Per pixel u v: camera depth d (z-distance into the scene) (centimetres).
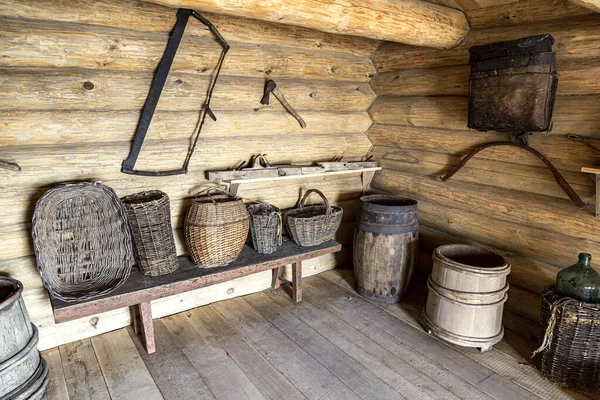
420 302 314
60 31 203
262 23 266
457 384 222
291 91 302
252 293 327
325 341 261
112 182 250
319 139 336
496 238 286
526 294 273
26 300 234
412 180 339
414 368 235
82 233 239
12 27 193
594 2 180
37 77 206
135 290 229
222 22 250
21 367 195
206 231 251
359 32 228
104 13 210
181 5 175
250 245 309
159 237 244
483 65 242
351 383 222
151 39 229
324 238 310
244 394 212
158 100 241
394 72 330
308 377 226
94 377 223
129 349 249
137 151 244
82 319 255
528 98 224
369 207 302
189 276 250
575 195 233
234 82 274
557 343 218
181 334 266
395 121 338
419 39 255
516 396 213
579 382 216
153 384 219
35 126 213
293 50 291
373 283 310
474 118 254
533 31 242
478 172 290
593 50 219
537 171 256
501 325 255
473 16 267
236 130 287
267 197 324
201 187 287
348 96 336
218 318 287
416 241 305
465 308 245
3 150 211
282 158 319
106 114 234
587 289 212
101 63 220
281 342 259
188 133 268
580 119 230
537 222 260
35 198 226
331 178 361
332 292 330
